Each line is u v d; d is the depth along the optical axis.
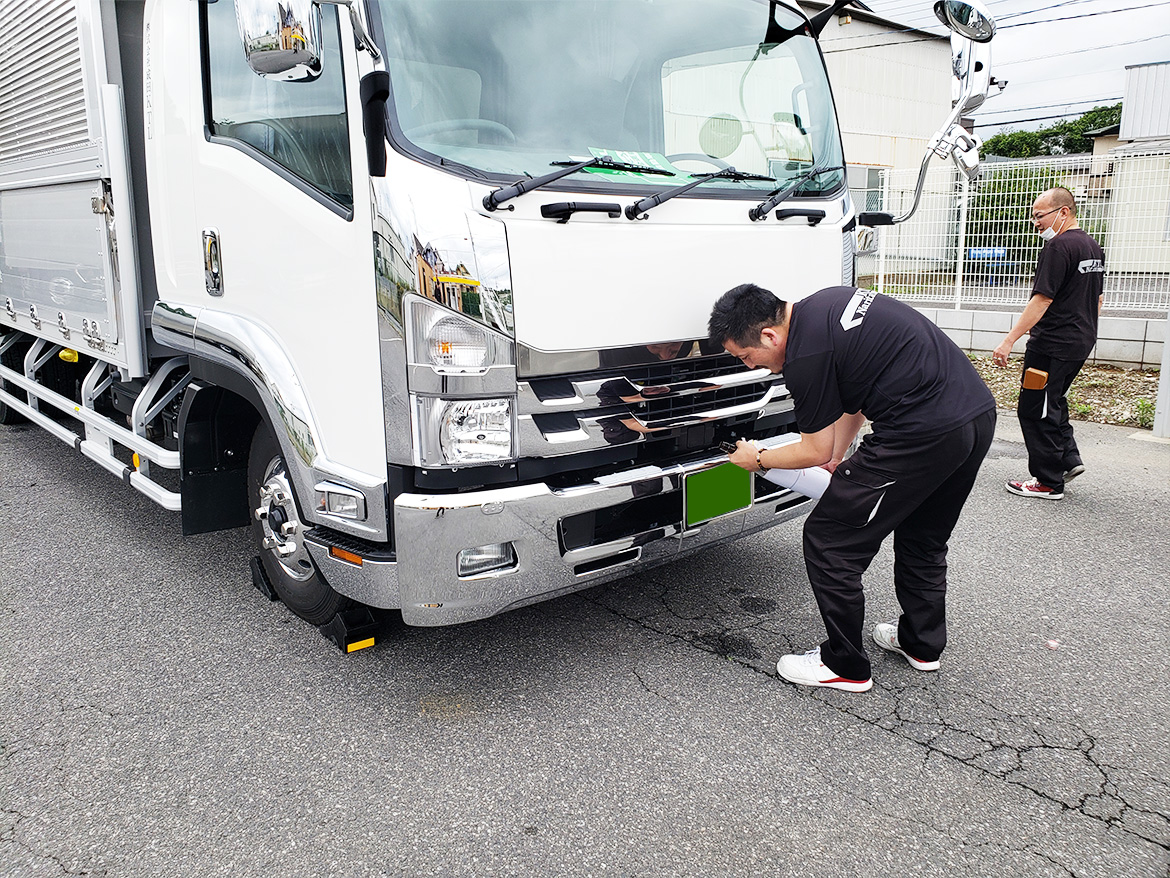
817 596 2.96
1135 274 8.07
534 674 3.18
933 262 9.48
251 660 3.29
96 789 2.53
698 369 3.07
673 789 2.52
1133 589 3.86
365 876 2.19
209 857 2.25
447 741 2.77
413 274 2.44
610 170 2.86
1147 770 2.58
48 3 4.07
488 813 2.42
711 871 2.19
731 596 3.83
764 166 3.45
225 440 3.70
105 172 3.80
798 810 2.42
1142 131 17.50
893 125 17.50
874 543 2.89
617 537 2.92
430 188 2.47
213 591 3.91
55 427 5.24
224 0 3.07
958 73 3.14
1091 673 3.14
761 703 2.97
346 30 2.51
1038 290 4.74
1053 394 4.89
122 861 2.24
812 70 3.69
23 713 2.93
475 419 2.54
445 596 2.61
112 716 2.91
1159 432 6.46
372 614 3.30
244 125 3.05
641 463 3.01
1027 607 3.69
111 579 4.04
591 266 2.69
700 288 2.99
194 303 3.45
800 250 3.35
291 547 3.32
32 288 5.12
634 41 3.06
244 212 3.04
